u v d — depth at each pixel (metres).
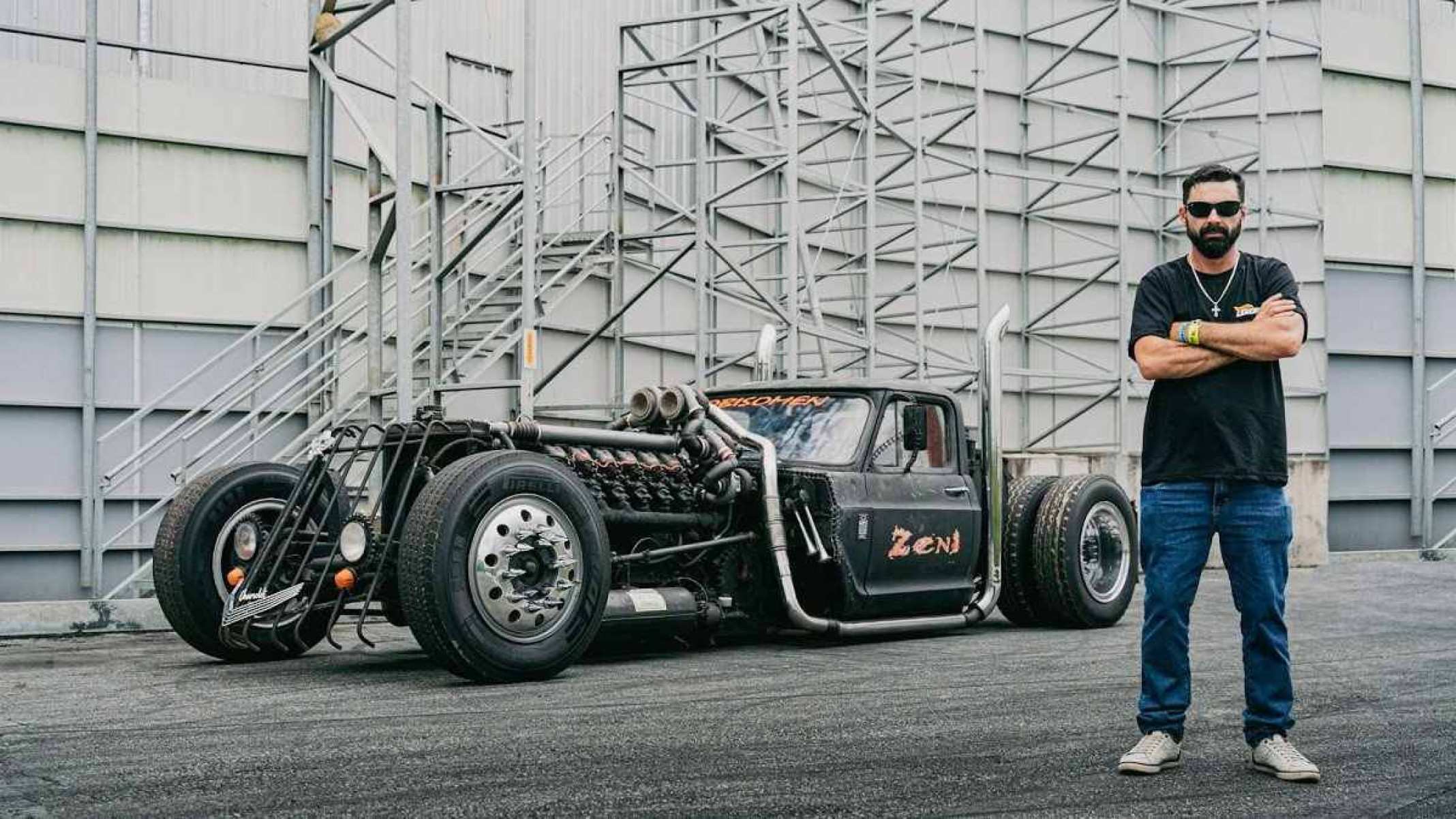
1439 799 3.40
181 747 3.96
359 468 9.55
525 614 5.32
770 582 6.62
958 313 18.17
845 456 6.90
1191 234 3.64
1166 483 3.68
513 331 11.16
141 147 10.02
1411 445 18.77
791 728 4.36
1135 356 3.67
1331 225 18.55
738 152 15.00
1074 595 7.70
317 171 10.62
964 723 4.49
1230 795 3.43
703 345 10.24
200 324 10.23
